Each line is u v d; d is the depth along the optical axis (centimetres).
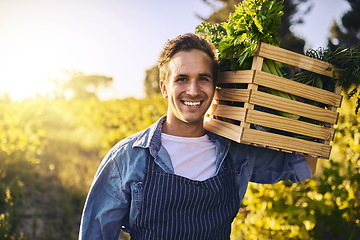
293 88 165
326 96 173
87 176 601
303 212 302
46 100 1152
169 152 175
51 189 554
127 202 173
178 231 165
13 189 493
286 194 320
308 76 171
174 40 171
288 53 163
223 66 181
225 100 179
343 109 355
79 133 902
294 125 168
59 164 668
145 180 169
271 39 160
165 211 166
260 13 159
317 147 175
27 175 597
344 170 328
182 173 174
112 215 173
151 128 181
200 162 178
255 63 160
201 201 168
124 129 700
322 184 319
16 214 438
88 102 1229
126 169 173
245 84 170
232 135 166
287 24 441
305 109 169
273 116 164
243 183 186
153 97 923
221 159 180
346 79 180
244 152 188
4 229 399
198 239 168
